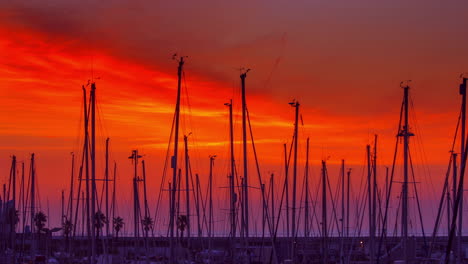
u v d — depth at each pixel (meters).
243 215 174.38
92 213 161.12
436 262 182.88
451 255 176.38
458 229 153.75
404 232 166.50
